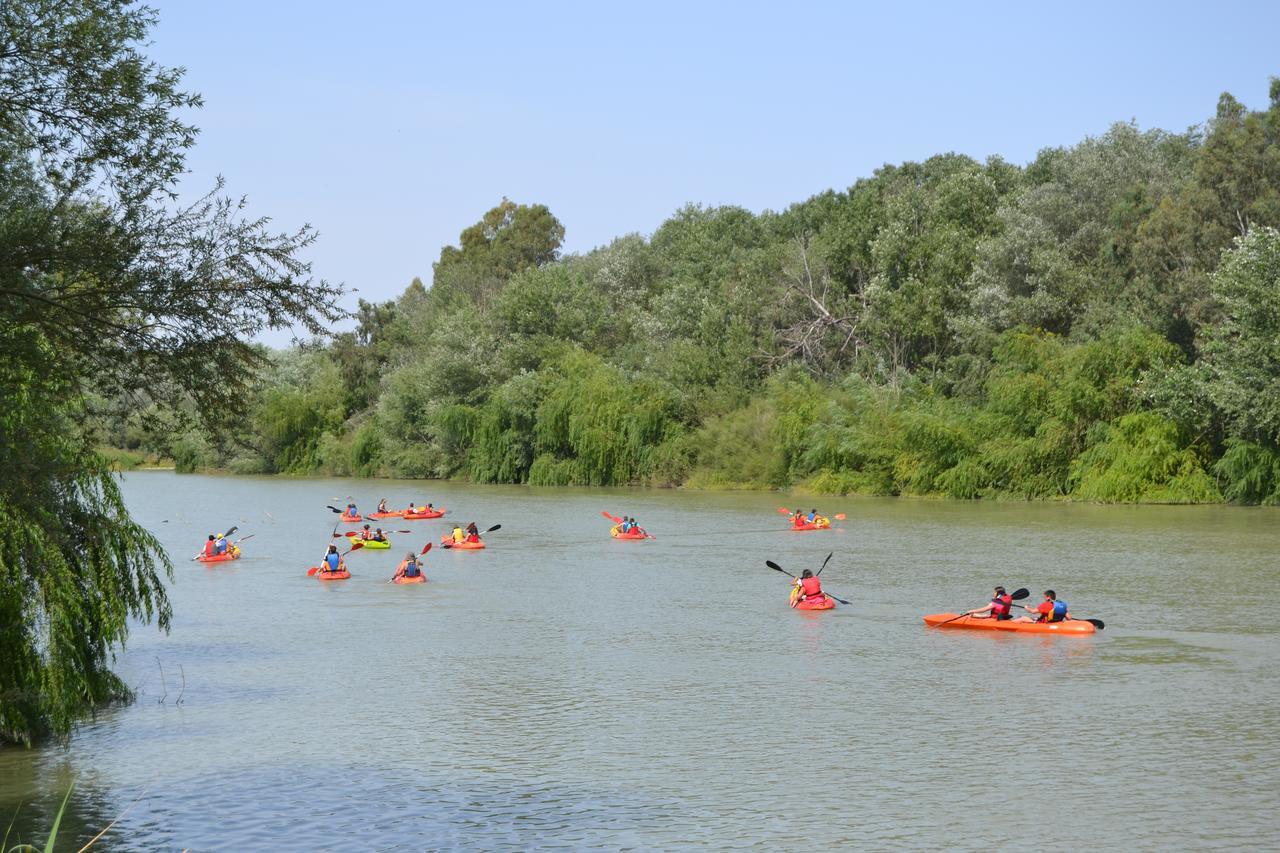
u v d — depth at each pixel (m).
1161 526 52.25
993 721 20.58
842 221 90.31
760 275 94.75
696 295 97.00
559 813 16.19
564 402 91.81
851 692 22.89
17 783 17.69
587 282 111.31
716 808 16.28
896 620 30.97
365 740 19.84
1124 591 34.62
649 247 124.38
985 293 74.38
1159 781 17.14
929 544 47.66
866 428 76.25
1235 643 27.22
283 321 13.49
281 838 15.38
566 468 92.25
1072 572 38.72
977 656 26.22
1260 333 58.31
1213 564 40.06
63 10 12.69
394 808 16.44
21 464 15.13
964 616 29.91
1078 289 72.50
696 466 87.25
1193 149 87.44
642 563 43.66
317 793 17.11
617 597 35.44
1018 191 88.50
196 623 31.31
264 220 13.38
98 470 21.08
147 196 13.06
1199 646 26.92
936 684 23.48
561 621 31.25
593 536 53.72
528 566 43.16
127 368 13.38
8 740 19.81
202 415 13.98
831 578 38.53
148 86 12.91
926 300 78.81
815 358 89.12
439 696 22.88
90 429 16.09
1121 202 73.44
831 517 60.78
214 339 13.34
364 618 32.00
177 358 13.32
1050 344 69.38
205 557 45.91
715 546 48.91
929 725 20.36
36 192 13.59
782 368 87.50
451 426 98.81
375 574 41.50
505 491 87.31
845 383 80.69
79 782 17.69
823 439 77.62
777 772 17.83
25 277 13.02
